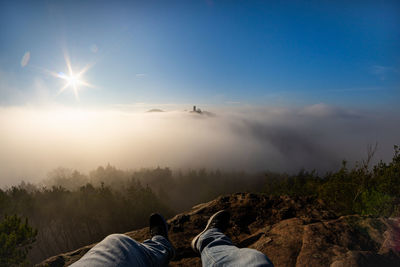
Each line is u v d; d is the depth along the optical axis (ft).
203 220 10.52
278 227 8.74
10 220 17.22
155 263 4.28
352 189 15.89
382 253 6.14
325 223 8.29
